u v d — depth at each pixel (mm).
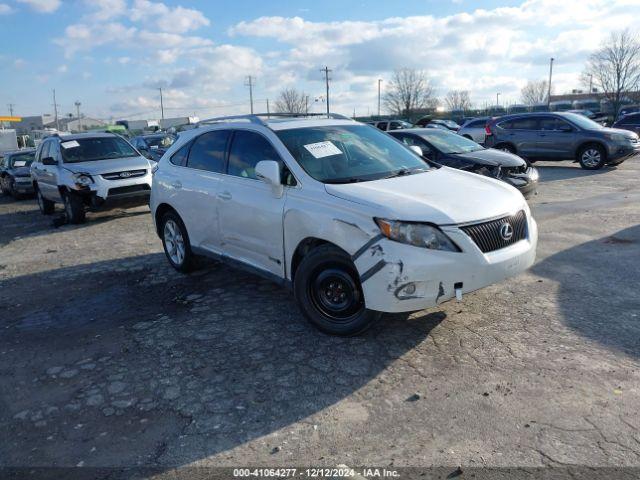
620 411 3123
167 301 5496
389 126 26578
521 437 2943
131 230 9586
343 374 3742
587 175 13688
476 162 9141
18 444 3154
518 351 3928
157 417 3346
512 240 4141
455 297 3797
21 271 7148
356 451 2918
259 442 3037
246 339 4402
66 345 4539
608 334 4113
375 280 3773
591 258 6098
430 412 3234
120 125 58750
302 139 4898
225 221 5215
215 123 5809
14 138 34844
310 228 4195
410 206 3816
